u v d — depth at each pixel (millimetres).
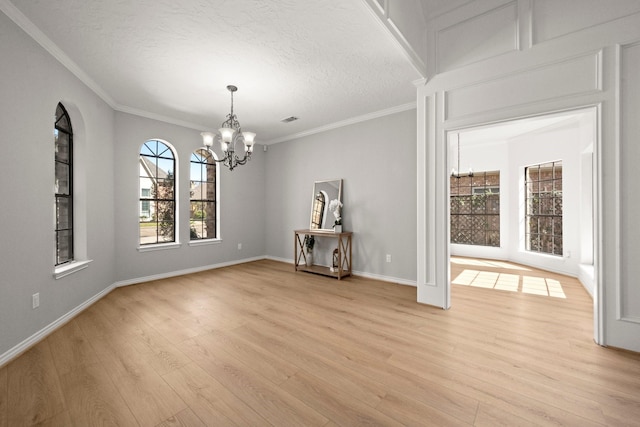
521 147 5652
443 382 1817
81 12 2154
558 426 1441
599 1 2240
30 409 1564
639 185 2146
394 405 1604
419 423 1467
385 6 2268
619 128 2176
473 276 4660
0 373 1919
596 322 2328
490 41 2730
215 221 5383
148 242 4480
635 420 1479
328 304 3311
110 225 3820
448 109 3008
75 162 3188
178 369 1964
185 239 4812
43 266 2492
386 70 3080
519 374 1899
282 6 2102
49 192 2572
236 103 3998
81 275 3111
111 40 2510
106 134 3699
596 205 2301
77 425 1453
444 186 3068
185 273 4812
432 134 3125
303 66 2994
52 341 2387
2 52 2070
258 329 2623
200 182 5160
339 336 2479
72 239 3182
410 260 4121
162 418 1502
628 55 2164
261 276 4660
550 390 1730
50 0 2023
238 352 2199
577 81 2336
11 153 2158
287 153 5801
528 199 5625
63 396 1678
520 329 2605
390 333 2533
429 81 3121
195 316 2941
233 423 1469
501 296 3592
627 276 2199
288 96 3787
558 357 2111
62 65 2754
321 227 5070
